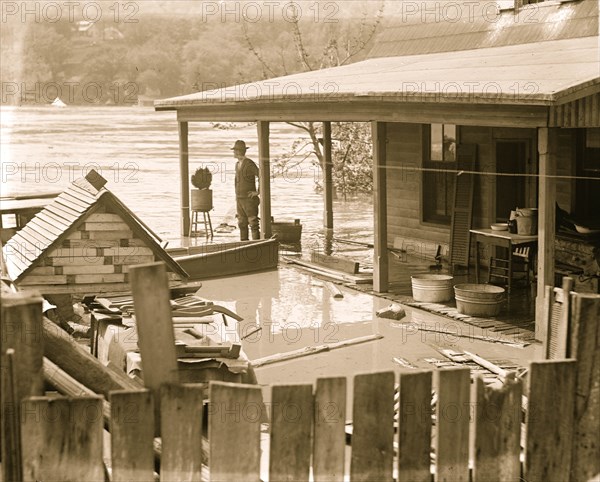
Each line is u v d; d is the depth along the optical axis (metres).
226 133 69.44
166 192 34.38
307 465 5.69
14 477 5.54
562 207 18.08
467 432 5.91
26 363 5.63
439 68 19.09
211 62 91.06
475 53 20.48
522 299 16.73
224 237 24.88
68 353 6.55
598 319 6.12
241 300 17.27
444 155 21.03
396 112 16.64
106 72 92.44
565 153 17.92
